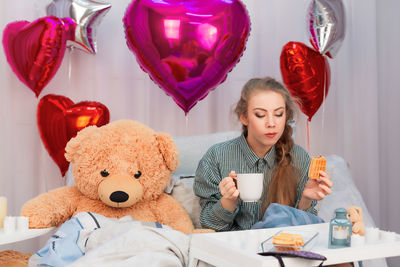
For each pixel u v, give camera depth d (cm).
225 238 125
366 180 235
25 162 203
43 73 179
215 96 222
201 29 170
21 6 198
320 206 179
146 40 171
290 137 163
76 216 146
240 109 159
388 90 239
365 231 126
